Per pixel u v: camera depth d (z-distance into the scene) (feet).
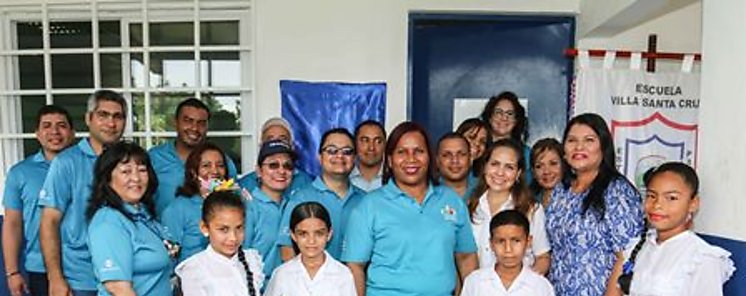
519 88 12.16
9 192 9.45
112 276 6.52
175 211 8.35
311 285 7.24
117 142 7.52
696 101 11.19
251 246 8.09
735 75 6.08
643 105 11.21
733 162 6.09
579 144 7.13
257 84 11.78
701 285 5.81
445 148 8.53
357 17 11.69
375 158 8.91
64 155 8.09
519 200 8.02
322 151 8.32
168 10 11.95
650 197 6.08
